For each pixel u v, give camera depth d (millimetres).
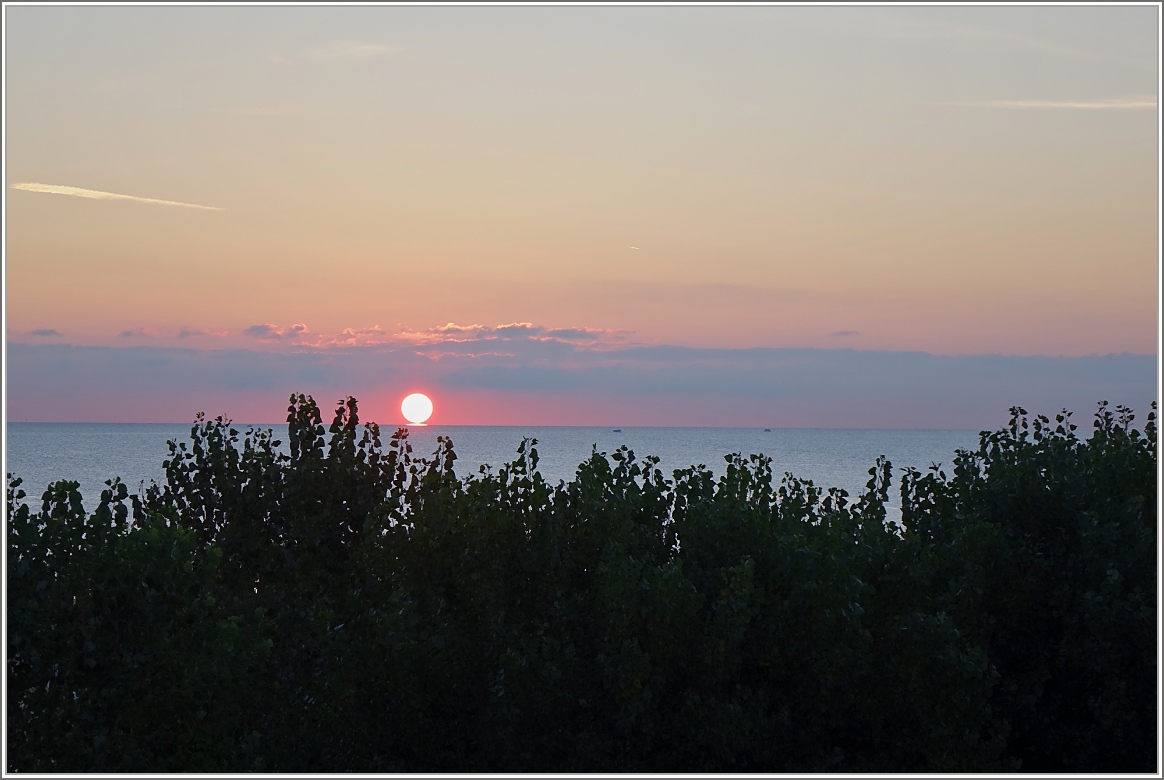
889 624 13516
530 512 13523
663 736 12766
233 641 12148
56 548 11336
